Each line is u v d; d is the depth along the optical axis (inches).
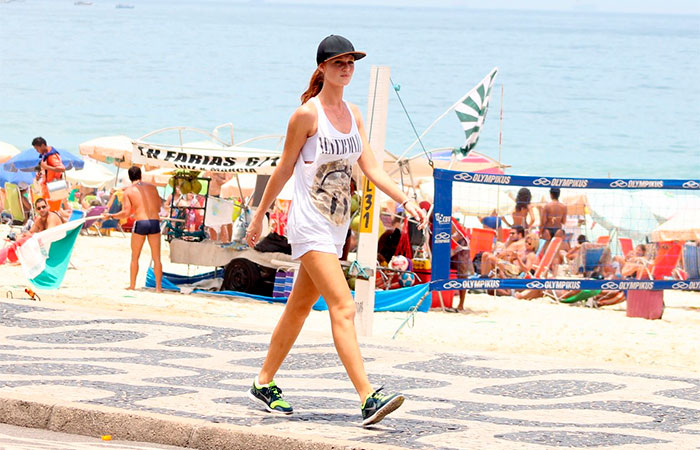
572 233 1102.4
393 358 655.8
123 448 438.0
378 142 846.5
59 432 466.6
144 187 1250.6
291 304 483.8
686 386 589.9
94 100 5984.3
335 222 468.1
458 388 568.7
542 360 669.9
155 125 4948.3
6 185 1854.1
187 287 1282.0
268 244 1241.4
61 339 676.7
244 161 1245.1
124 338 690.2
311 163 465.4
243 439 437.1
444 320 1134.4
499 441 437.4
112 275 1376.7
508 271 1077.8
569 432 461.7
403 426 462.3
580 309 1289.4
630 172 3988.7
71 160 2057.1
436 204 914.1
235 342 695.1
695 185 994.7
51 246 1051.3
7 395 483.5
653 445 440.1
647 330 1110.4
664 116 5787.4
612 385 587.5
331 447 422.0
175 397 507.5
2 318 741.9
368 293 841.5
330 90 469.1
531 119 5482.3
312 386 562.6
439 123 5172.2
